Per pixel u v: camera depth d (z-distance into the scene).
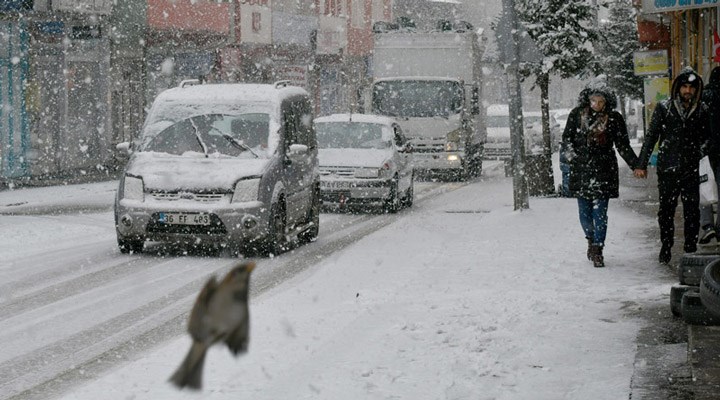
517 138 26.92
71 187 43.94
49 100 54.09
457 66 45.72
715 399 8.15
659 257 16.89
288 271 18.16
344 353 10.56
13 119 50.50
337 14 88.25
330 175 30.44
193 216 20.28
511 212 26.66
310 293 15.02
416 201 35.53
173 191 20.50
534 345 10.71
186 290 16.20
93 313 14.17
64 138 55.00
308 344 11.17
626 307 12.76
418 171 47.44
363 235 24.59
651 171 47.84
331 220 28.75
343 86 91.00
